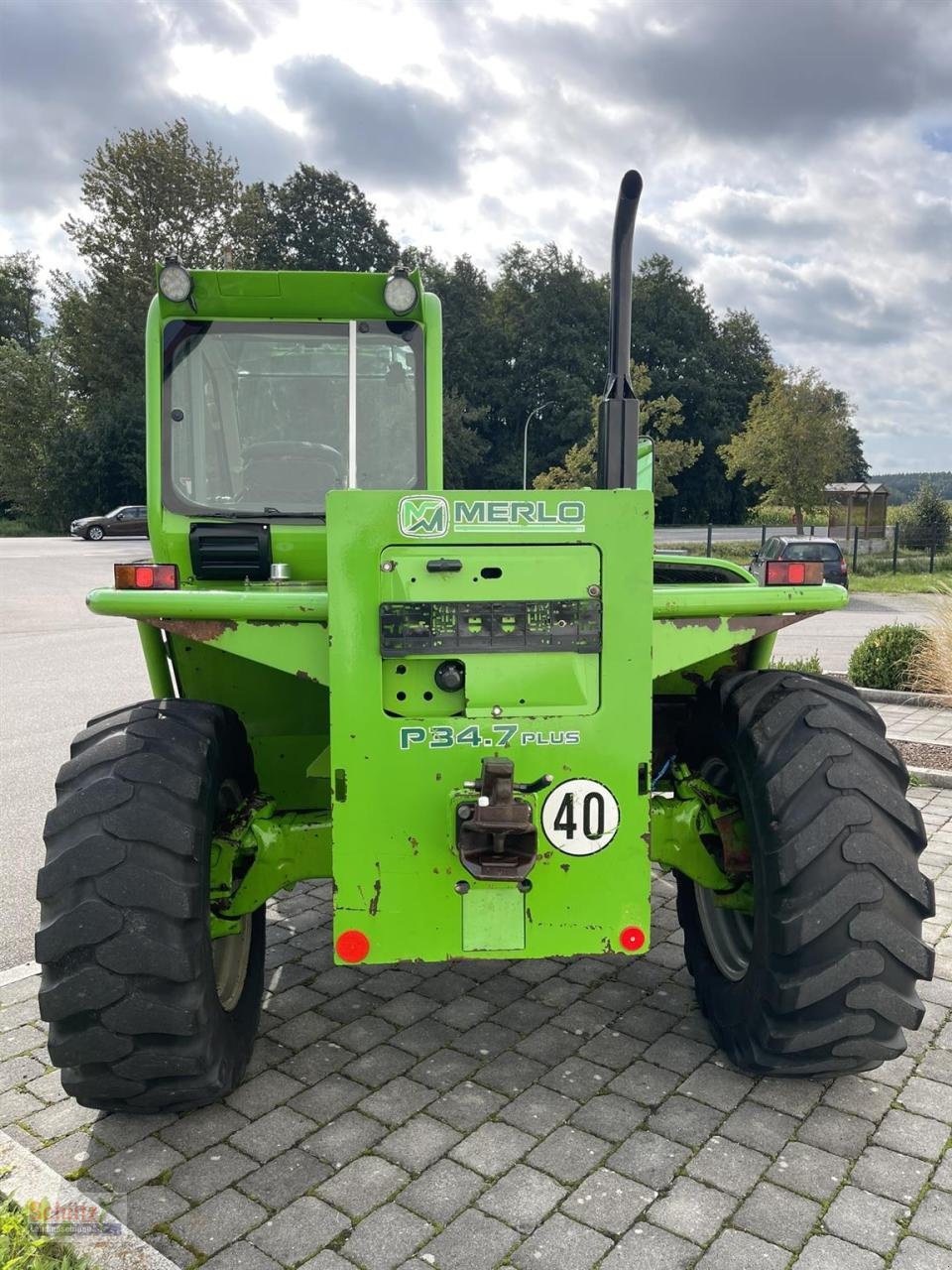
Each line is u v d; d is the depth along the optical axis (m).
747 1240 2.47
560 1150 2.82
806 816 2.81
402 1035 3.50
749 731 3.01
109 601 2.75
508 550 2.68
